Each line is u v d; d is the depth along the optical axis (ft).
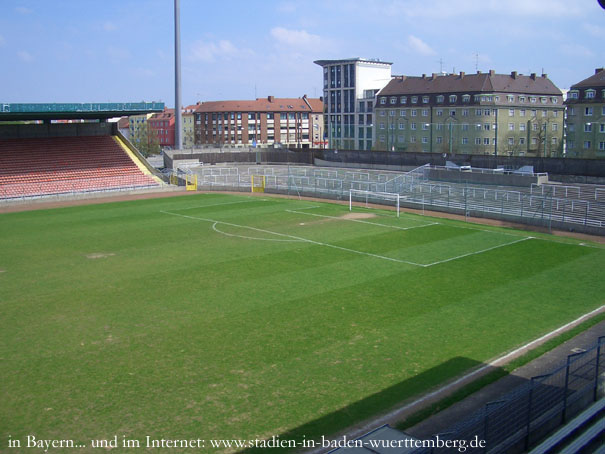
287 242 119.85
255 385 54.29
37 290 85.92
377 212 160.04
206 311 75.92
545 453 38.91
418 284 88.33
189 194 205.46
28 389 53.57
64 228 139.74
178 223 144.87
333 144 413.18
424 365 58.70
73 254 110.11
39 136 238.48
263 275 93.66
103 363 59.52
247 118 490.49
